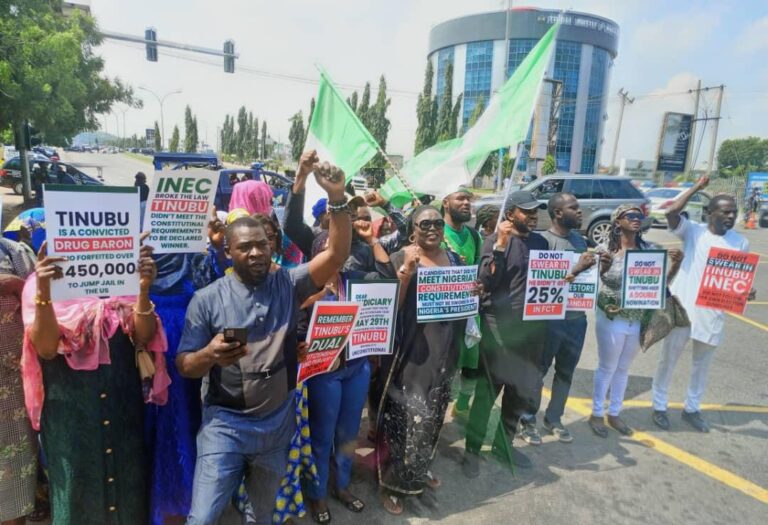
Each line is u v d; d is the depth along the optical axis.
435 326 2.65
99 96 15.88
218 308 1.93
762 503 2.87
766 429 3.74
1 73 9.19
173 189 2.25
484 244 3.16
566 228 3.37
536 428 3.51
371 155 3.28
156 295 2.32
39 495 2.49
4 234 2.78
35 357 1.94
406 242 3.57
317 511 2.59
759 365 5.14
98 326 1.93
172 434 2.30
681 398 4.29
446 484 2.95
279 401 1.97
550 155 21.09
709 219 3.52
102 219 1.88
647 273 3.33
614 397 3.61
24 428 2.17
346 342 2.41
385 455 2.72
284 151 66.94
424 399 2.63
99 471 2.04
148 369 2.10
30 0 10.20
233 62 17.11
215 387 1.95
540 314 3.11
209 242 2.54
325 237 2.76
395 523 2.62
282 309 2.00
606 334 3.45
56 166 17.19
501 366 3.13
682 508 2.80
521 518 2.68
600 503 2.82
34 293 1.90
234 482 1.95
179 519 2.47
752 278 3.35
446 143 3.93
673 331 3.60
